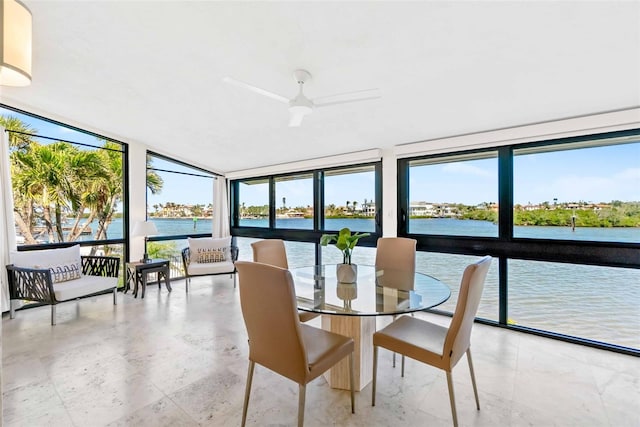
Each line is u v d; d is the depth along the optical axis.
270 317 1.49
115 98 3.04
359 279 2.42
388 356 2.42
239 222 5.68
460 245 3.24
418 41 1.81
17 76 1.14
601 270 2.57
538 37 1.68
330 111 2.85
